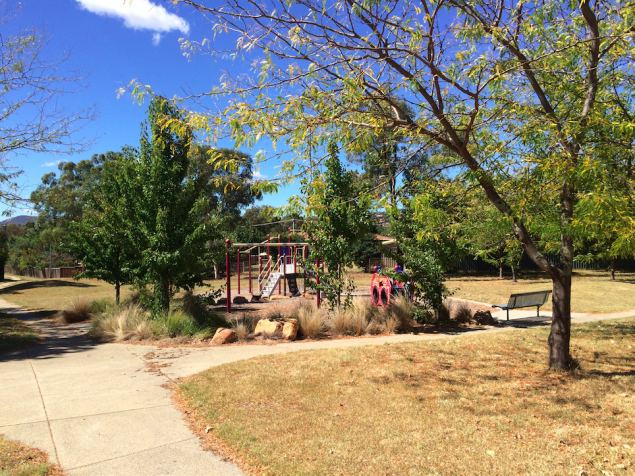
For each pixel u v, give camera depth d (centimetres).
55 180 5053
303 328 1020
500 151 597
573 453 382
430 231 672
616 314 1355
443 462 369
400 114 596
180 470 363
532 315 1395
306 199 548
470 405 506
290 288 2167
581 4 577
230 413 487
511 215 584
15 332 1104
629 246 450
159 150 1122
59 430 447
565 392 546
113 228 1195
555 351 654
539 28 659
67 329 1205
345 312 1122
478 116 678
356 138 550
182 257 1091
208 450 402
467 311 1259
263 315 1369
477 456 379
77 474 355
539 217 605
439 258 1193
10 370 703
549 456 377
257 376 637
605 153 538
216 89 535
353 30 569
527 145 627
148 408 514
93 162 5112
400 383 598
